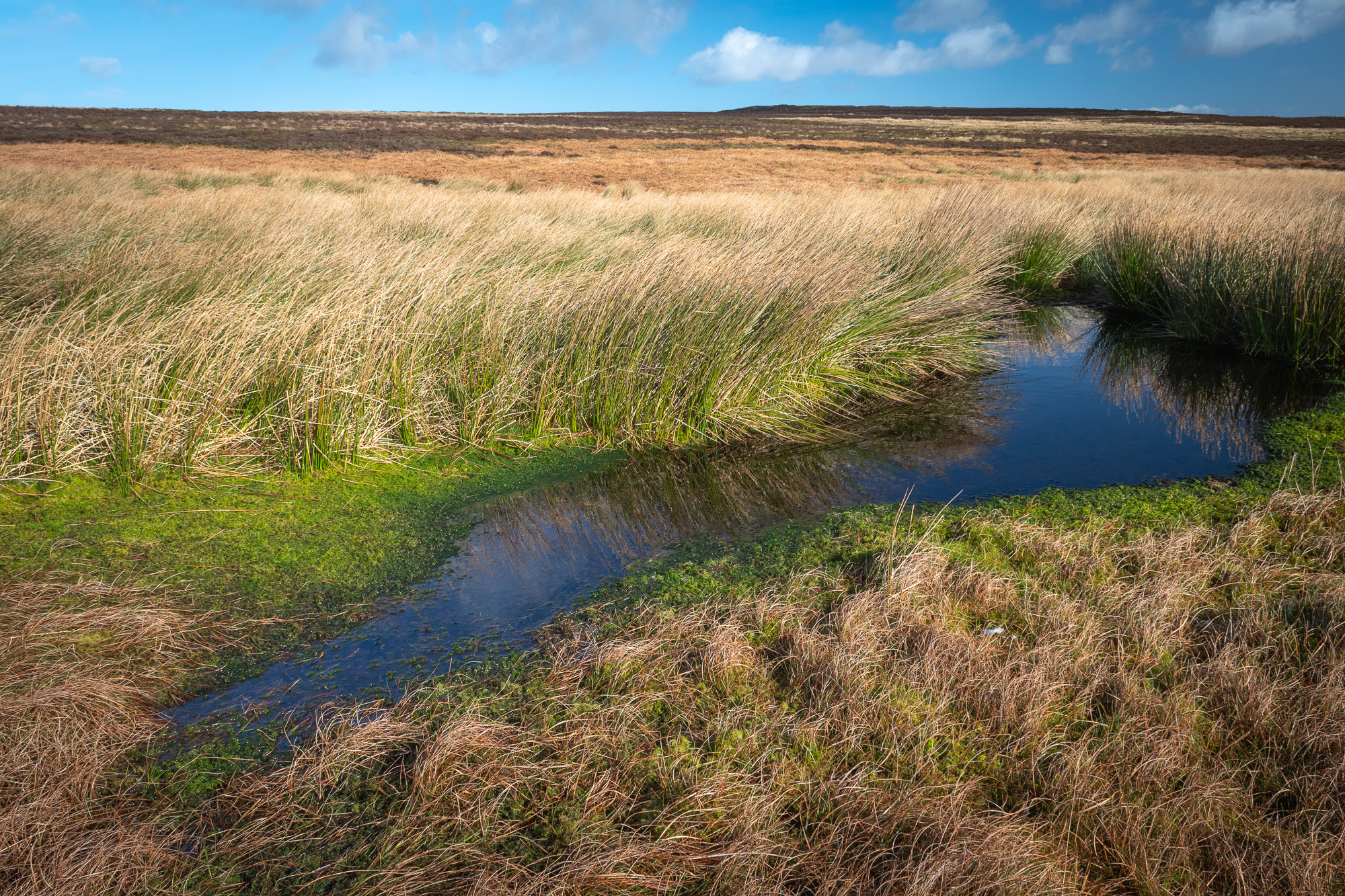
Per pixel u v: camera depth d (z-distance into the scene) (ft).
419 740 7.86
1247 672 8.31
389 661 9.55
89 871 6.22
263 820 6.95
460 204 38.81
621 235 33.96
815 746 7.70
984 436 18.62
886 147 137.69
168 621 9.97
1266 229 27.48
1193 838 6.59
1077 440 18.19
